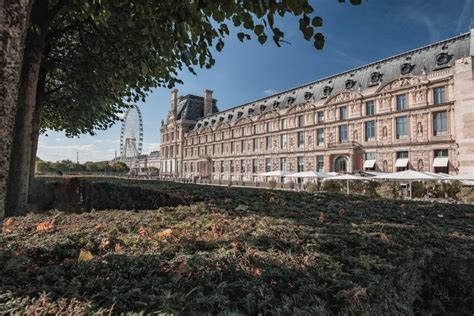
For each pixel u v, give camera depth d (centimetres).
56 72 1083
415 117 3222
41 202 1248
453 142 2898
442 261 261
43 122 1503
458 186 2173
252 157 5516
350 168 3738
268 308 153
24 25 271
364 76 3872
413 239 280
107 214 413
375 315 176
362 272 194
